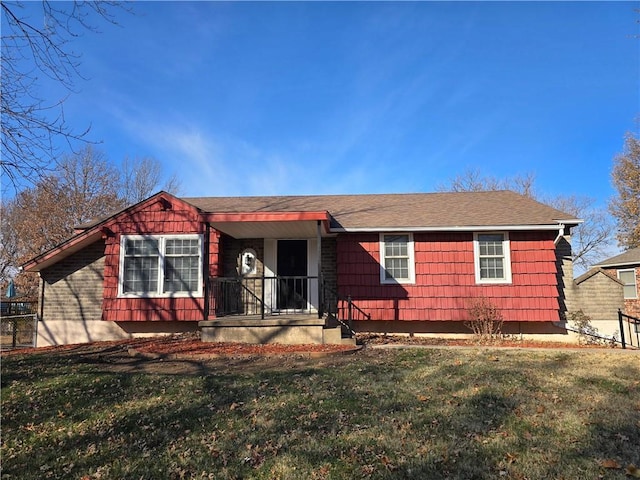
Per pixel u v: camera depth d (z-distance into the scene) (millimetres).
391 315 12641
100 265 13727
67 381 7355
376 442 4629
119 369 8367
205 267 11289
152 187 32844
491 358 8938
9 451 4793
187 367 8438
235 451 4559
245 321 10930
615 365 8250
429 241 12875
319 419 5383
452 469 3996
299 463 4223
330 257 13523
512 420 5203
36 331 13414
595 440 4570
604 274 12914
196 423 5406
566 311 12789
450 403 5887
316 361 8789
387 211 14227
